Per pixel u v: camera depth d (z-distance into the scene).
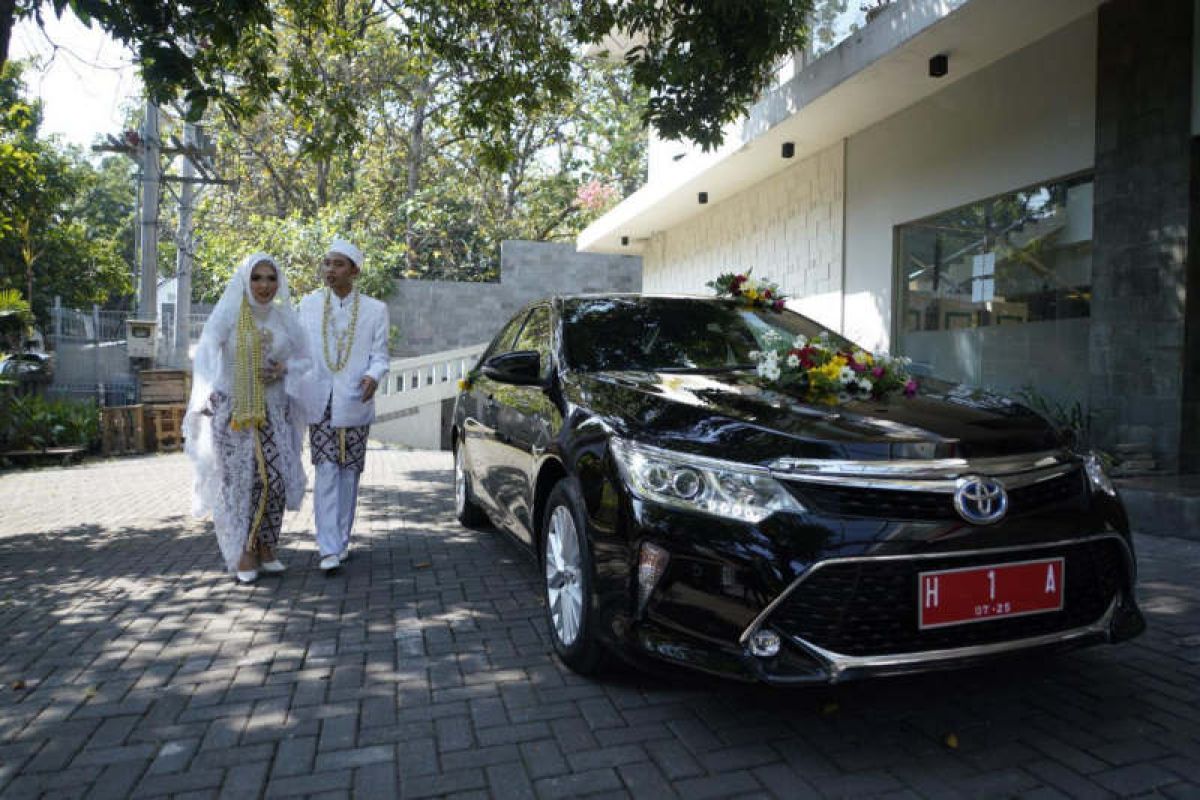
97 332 15.12
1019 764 2.46
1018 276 7.28
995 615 2.48
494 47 8.37
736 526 2.49
